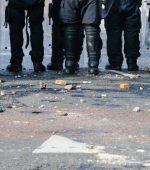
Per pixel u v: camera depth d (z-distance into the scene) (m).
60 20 14.52
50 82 12.12
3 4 20.55
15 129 6.13
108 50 16.77
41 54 15.67
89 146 5.20
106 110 7.75
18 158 4.72
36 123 6.55
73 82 12.17
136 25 16.67
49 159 4.68
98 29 14.37
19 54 15.58
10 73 15.12
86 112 7.53
